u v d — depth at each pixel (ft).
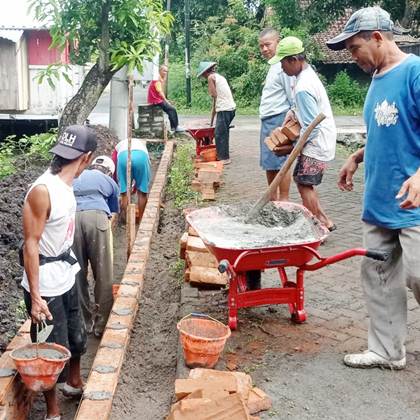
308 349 14.74
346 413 12.19
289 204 17.39
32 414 15.26
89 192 18.95
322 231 15.34
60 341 13.92
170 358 15.56
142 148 27.89
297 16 91.15
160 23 31.40
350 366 13.88
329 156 21.36
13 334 17.04
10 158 39.14
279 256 14.71
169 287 20.16
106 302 19.21
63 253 13.85
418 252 12.48
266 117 24.14
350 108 91.56
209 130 40.14
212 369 13.67
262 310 16.90
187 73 94.22
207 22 105.29
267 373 13.66
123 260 25.54
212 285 18.43
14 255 22.47
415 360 14.24
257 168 38.78
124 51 30.30
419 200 11.52
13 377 13.61
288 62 20.56
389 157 12.60
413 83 12.08
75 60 32.89
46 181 13.03
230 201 30.22
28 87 48.26
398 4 92.32
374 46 12.44
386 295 13.51
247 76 93.91
